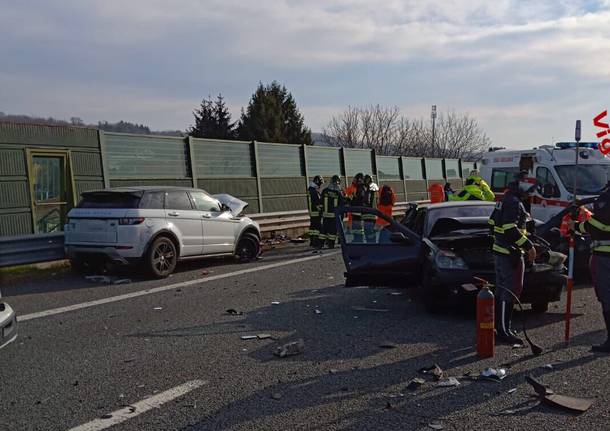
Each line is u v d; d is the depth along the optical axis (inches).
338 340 280.5
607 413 186.9
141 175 605.9
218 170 705.6
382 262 344.8
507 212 271.0
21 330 307.7
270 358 253.3
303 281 447.2
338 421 185.0
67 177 537.0
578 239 402.3
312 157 872.9
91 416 193.8
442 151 2321.6
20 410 200.5
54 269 494.0
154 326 312.3
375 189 688.4
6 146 491.5
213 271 504.4
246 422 185.8
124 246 449.4
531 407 193.2
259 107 2199.8
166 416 192.2
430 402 199.0
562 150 589.9
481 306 248.7
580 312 332.5
